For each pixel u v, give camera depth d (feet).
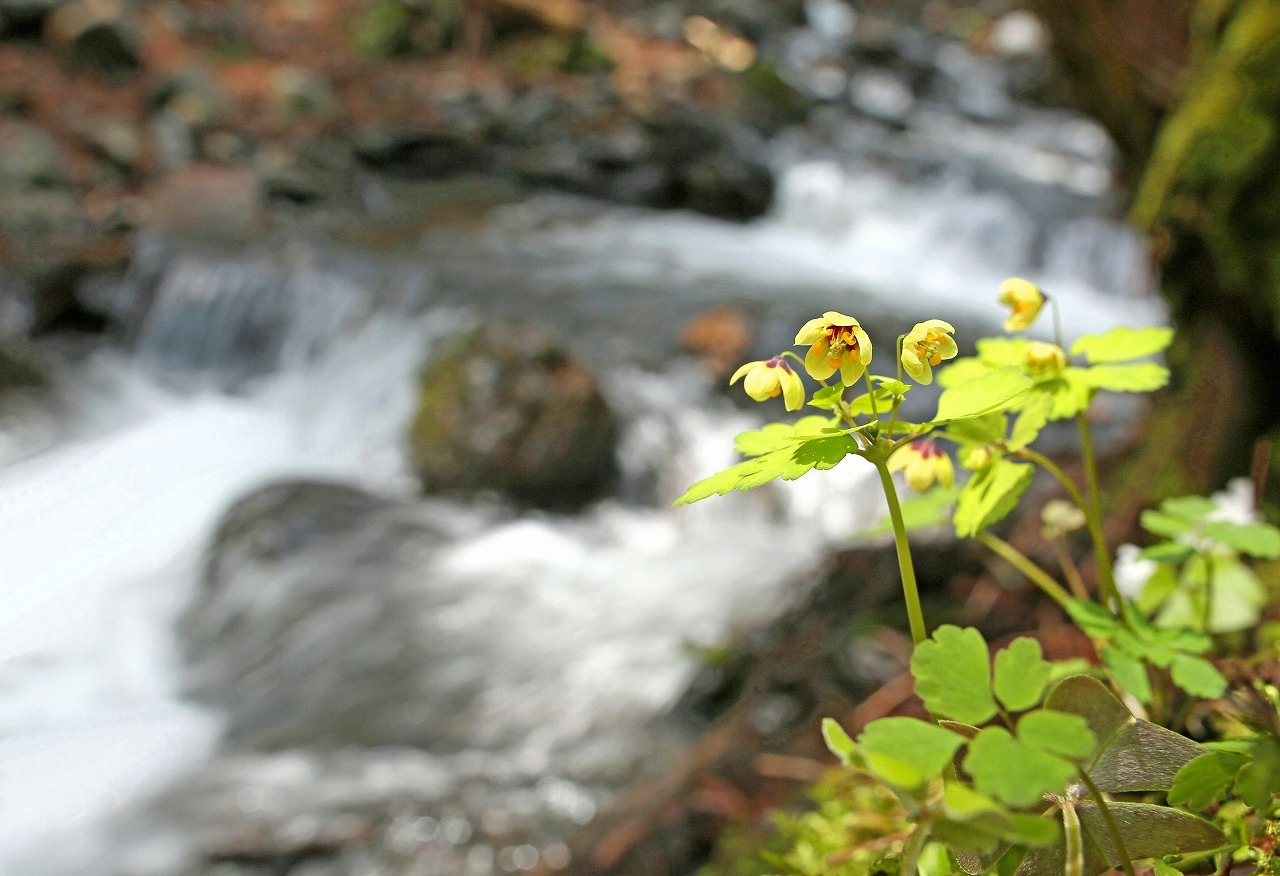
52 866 11.46
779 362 2.88
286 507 19.25
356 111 41.52
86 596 17.74
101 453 23.27
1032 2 10.45
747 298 29.01
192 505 21.17
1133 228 9.42
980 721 2.48
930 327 2.79
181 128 36.81
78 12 39.58
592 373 21.93
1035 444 19.12
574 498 20.94
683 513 20.85
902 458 3.63
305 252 30.35
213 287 28.91
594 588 17.47
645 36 53.62
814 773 7.95
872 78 52.44
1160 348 3.62
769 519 20.33
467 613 16.53
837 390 2.90
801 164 41.16
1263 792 2.60
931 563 9.78
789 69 52.34
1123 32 9.81
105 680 15.56
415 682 14.70
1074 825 2.57
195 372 28.22
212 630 16.56
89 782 12.98
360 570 17.67
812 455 2.79
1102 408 20.59
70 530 20.04
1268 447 6.10
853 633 9.44
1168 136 8.70
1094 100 10.69
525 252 32.58
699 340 25.99
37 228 30.63
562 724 13.39
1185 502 4.14
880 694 8.30
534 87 45.34
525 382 21.22
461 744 13.30
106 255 30.45
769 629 11.38
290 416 25.76
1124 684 3.47
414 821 11.73
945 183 39.29
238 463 23.17
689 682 12.88
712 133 40.96
